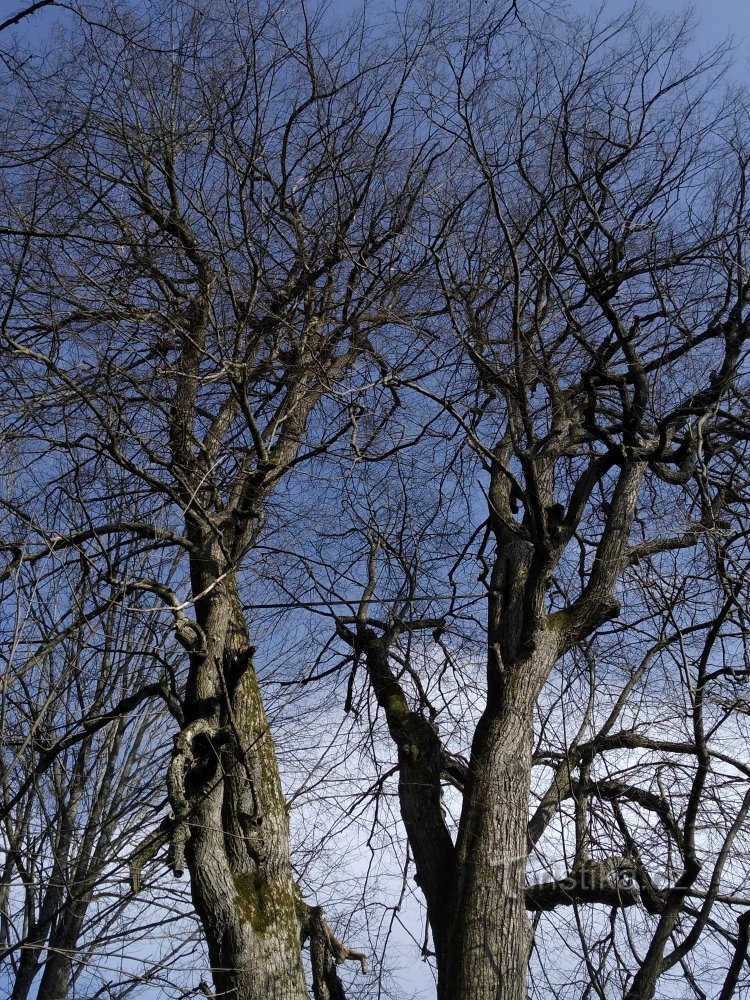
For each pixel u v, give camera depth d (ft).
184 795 22.13
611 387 29.66
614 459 28.45
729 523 27.32
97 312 24.67
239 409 28.09
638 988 22.30
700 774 23.49
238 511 25.11
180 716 24.52
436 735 27.14
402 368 27.40
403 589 28.58
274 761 24.39
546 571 26.25
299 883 28.91
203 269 27.09
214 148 27.76
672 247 29.45
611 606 26.73
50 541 22.88
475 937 22.63
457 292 26.96
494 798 24.17
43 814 33.12
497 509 29.14
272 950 21.99
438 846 25.05
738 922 23.88
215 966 21.97
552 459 29.66
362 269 28.22
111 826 35.35
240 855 22.77
